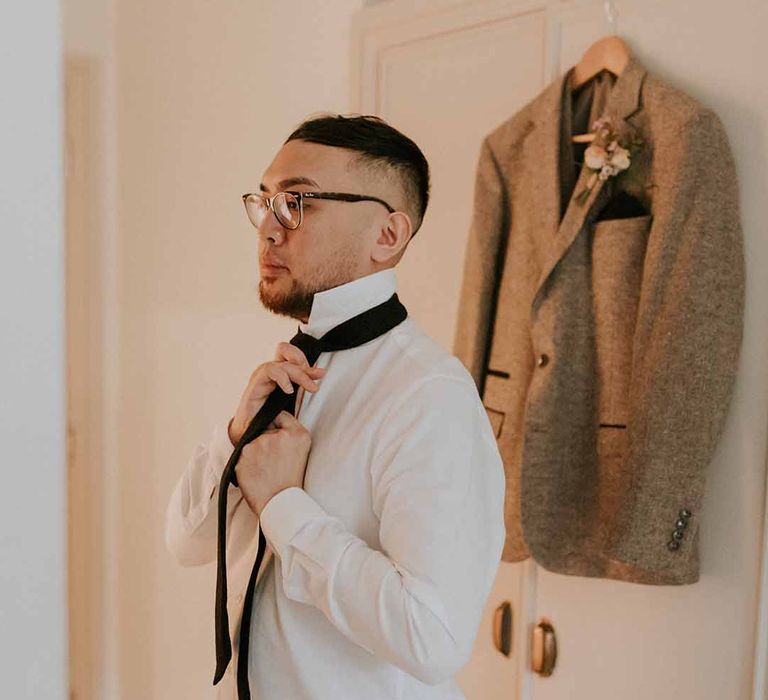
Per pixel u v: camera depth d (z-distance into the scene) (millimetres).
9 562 448
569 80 1568
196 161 2510
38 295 450
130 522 2863
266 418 1111
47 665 466
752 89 1371
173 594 2666
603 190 1489
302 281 1132
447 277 1903
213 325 2473
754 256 1377
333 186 1106
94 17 2764
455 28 1830
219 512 1087
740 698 1402
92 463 2900
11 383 443
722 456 1420
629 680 1558
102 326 2877
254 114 2314
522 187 1618
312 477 1087
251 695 1112
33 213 446
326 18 2113
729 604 1414
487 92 1785
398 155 1151
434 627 919
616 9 1542
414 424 1010
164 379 2686
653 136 1416
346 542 987
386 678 1063
